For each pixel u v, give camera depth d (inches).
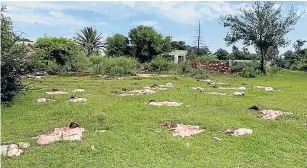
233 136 315.3
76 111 407.5
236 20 1573.6
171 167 238.8
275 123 364.5
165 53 1872.5
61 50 1135.0
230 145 289.6
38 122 363.6
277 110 435.8
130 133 317.1
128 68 1079.0
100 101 477.4
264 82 957.8
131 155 261.7
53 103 458.6
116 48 1843.0
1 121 363.3
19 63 458.0
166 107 436.5
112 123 354.6
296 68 1849.2
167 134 315.6
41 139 302.2
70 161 251.4
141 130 327.0
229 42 1616.6
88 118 373.1
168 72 1181.7
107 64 1072.2
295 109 442.6
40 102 465.4
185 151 272.2
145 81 816.3
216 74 1210.0
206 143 292.8
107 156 260.4
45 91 576.7
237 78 1104.2
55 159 255.6
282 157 265.4
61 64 1124.5
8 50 444.8
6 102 449.1
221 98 522.0
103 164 244.7
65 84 714.2
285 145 293.3
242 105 463.8
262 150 279.0
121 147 279.4
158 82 794.2
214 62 1306.6
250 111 428.5
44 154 266.5
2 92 453.4
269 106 458.9
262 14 1501.0
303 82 980.6
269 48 1603.1
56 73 1013.2
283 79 1119.0
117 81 807.1
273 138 312.0
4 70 448.5
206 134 319.9
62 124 353.7
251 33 1514.5
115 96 539.2
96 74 1045.2
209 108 439.5
